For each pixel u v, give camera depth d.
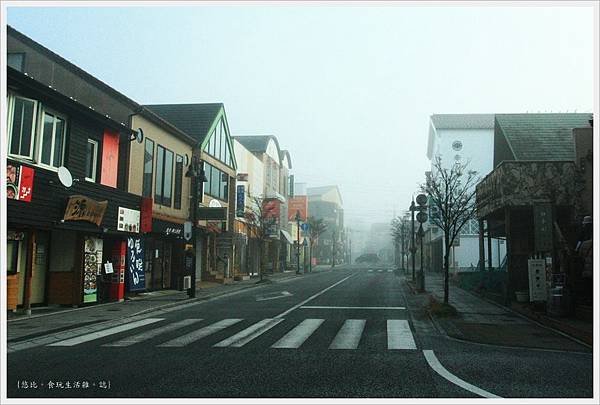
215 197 29.72
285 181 53.19
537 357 9.14
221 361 8.56
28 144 14.16
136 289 20.11
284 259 54.19
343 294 23.56
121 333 11.88
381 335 11.48
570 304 13.44
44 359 8.78
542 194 17.39
